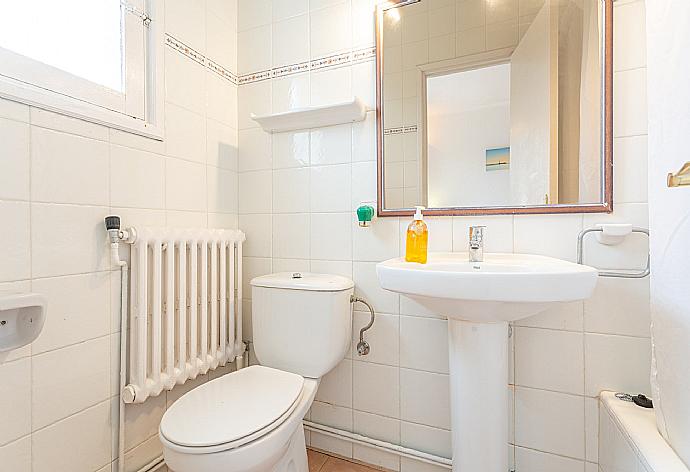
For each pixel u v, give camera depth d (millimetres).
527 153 1235
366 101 1473
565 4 1189
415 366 1388
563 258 1188
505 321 1013
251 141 1695
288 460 1167
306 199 1582
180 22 1413
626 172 1118
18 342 876
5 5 914
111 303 1146
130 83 1229
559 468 1193
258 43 1688
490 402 1030
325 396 1544
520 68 1248
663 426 866
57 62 1029
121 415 1146
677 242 796
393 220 1421
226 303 1547
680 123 775
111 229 1111
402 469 1403
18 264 910
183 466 846
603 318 1147
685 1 756
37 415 941
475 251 1157
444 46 1354
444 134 1350
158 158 1318
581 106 1164
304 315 1312
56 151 998
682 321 779
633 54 1109
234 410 982
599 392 1150
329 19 1545
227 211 1658
